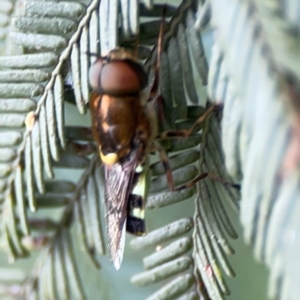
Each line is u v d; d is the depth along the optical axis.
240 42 0.06
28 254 0.07
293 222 0.05
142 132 0.07
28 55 0.07
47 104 0.07
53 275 0.07
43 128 0.07
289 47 0.05
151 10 0.07
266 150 0.05
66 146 0.07
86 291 0.09
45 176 0.08
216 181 0.07
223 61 0.06
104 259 0.09
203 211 0.07
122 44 0.07
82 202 0.07
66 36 0.07
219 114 0.07
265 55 0.05
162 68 0.07
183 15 0.07
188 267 0.07
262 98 0.05
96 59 0.07
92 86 0.07
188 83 0.07
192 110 0.07
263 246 0.06
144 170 0.07
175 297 0.07
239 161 0.06
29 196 0.07
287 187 0.05
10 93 0.07
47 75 0.07
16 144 0.07
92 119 0.07
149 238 0.07
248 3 0.06
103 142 0.07
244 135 0.06
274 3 0.05
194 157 0.07
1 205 0.07
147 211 0.09
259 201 0.05
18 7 0.07
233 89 0.06
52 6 0.07
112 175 0.07
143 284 0.07
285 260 0.05
